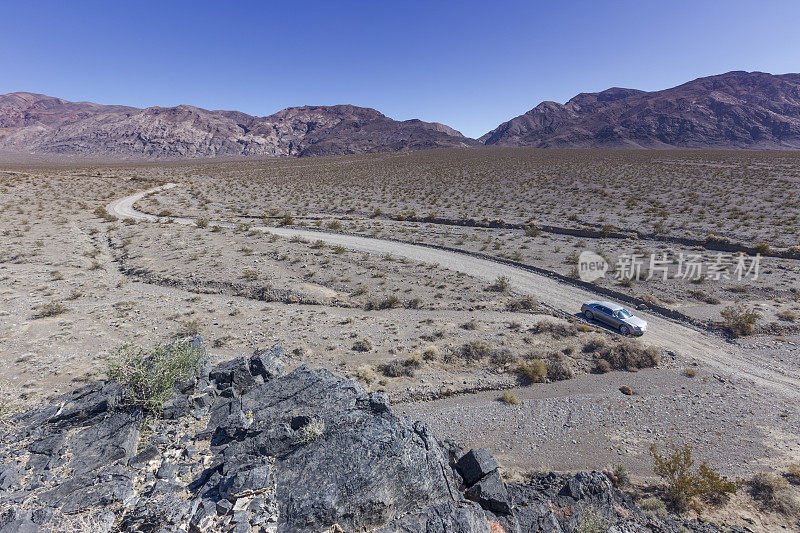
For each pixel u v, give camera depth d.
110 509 6.74
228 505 6.84
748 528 10.30
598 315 24.30
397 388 17.47
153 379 10.32
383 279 31.30
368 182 91.19
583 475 10.95
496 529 8.03
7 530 5.86
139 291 28.30
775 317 23.55
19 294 25.62
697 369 19.44
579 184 71.12
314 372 11.72
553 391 17.86
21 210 52.72
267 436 8.72
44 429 9.13
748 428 15.02
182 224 52.28
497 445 14.31
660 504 10.91
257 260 35.16
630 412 16.23
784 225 39.88
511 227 49.47
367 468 7.52
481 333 22.78
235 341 20.83
